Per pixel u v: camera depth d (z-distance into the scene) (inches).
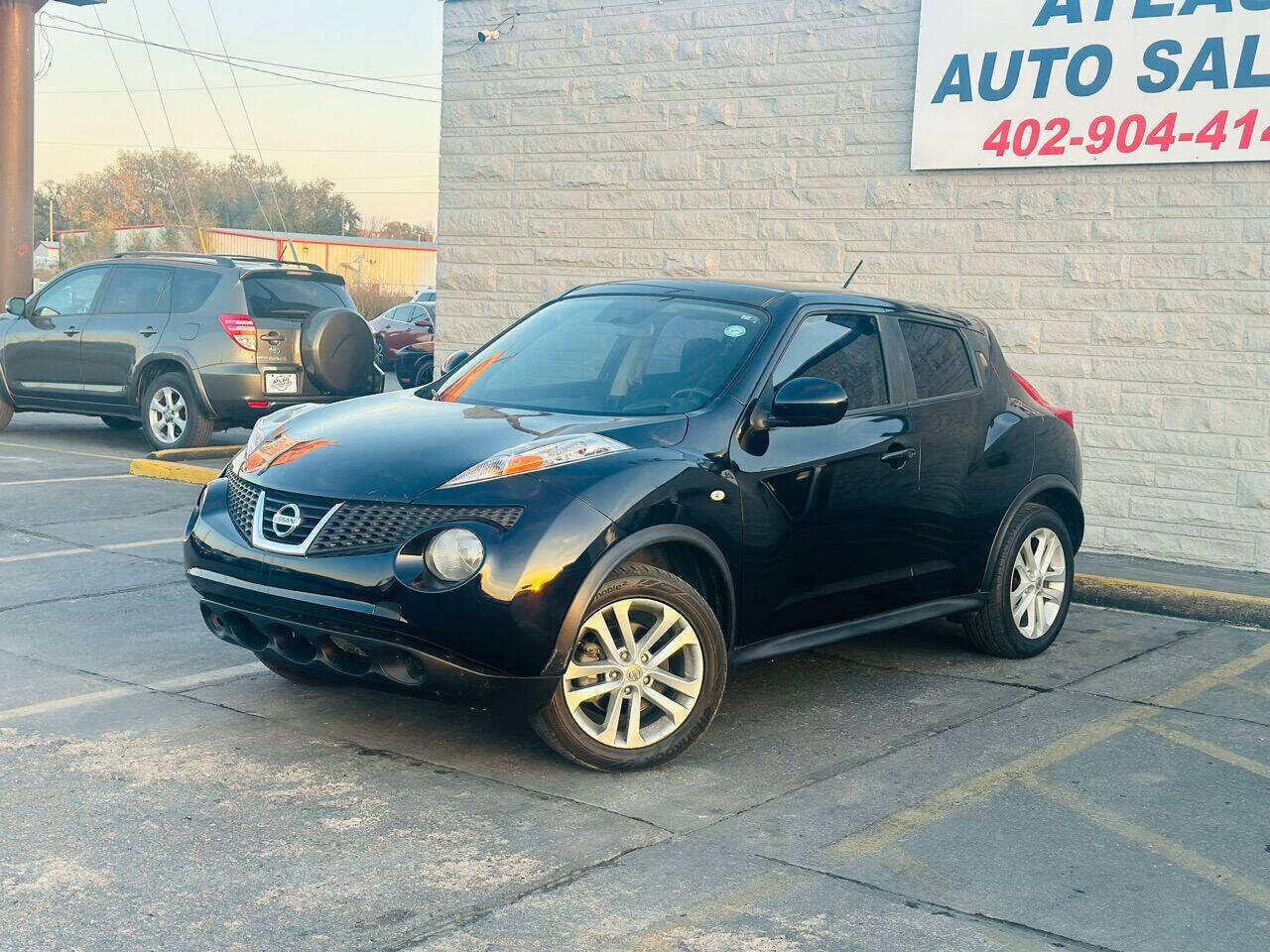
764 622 198.1
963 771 186.7
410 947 128.3
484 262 436.5
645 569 178.7
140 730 191.2
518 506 169.3
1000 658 251.4
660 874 147.6
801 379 194.9
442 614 164.7
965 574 236.2
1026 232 346.6
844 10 369.7
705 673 184.5
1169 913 142.6
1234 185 319.6
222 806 163.2
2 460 469.1
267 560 176.7
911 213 363.6
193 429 492.4
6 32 762.8
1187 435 329.4
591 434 182.4
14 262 776.3
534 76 422.3
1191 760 194.1
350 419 197.9
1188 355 328.2
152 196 4136.3
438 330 446.6
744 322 211.2
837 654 253.3
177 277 508.1
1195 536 329.7
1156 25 322.0
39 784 168.2
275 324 497.4
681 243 401.4
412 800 167.6
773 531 195.5
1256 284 318.7
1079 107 334.0
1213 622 288.5
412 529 168.7
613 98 409.1
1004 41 342.0
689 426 190.4
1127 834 164.9
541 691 169.0
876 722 209.0
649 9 400.8
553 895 141.0
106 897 136.8
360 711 203.5
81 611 259.3
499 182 431.5
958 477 231.5
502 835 157.3
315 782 172.6
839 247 374.9
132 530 343.9
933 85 353.4
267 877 143.3
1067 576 259.0
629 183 408.5
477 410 200.5
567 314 229.3
